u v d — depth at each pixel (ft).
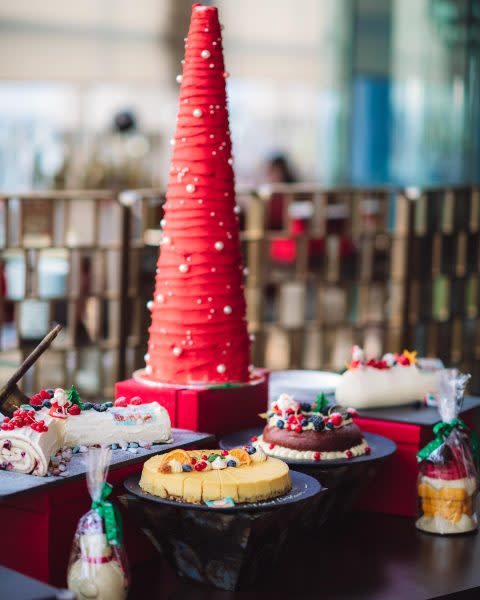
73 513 5.97
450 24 23.90
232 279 7.70
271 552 5.95
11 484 5.71
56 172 17.57
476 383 14.79
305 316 16.61
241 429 7.78
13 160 18.62
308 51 25.13
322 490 6.07
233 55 24.27
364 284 13.99
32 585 4.96
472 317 14.71
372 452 7.04
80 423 6.44
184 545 5.87
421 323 14.25
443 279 14.43
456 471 7.13
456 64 23.90
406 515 7.55
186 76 7.68
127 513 6.34
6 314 14.32
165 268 7.72
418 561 6.58
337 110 25.68
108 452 5.57
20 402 6.52
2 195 11.27
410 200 13.89
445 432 7.16
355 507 7.72
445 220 14.40
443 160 24.18
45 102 23.07
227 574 5.87
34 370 12.03
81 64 21.59
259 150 25.95
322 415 7.07
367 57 25.25
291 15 24.79
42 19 21.02
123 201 11.89
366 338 14.29
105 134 18.10
